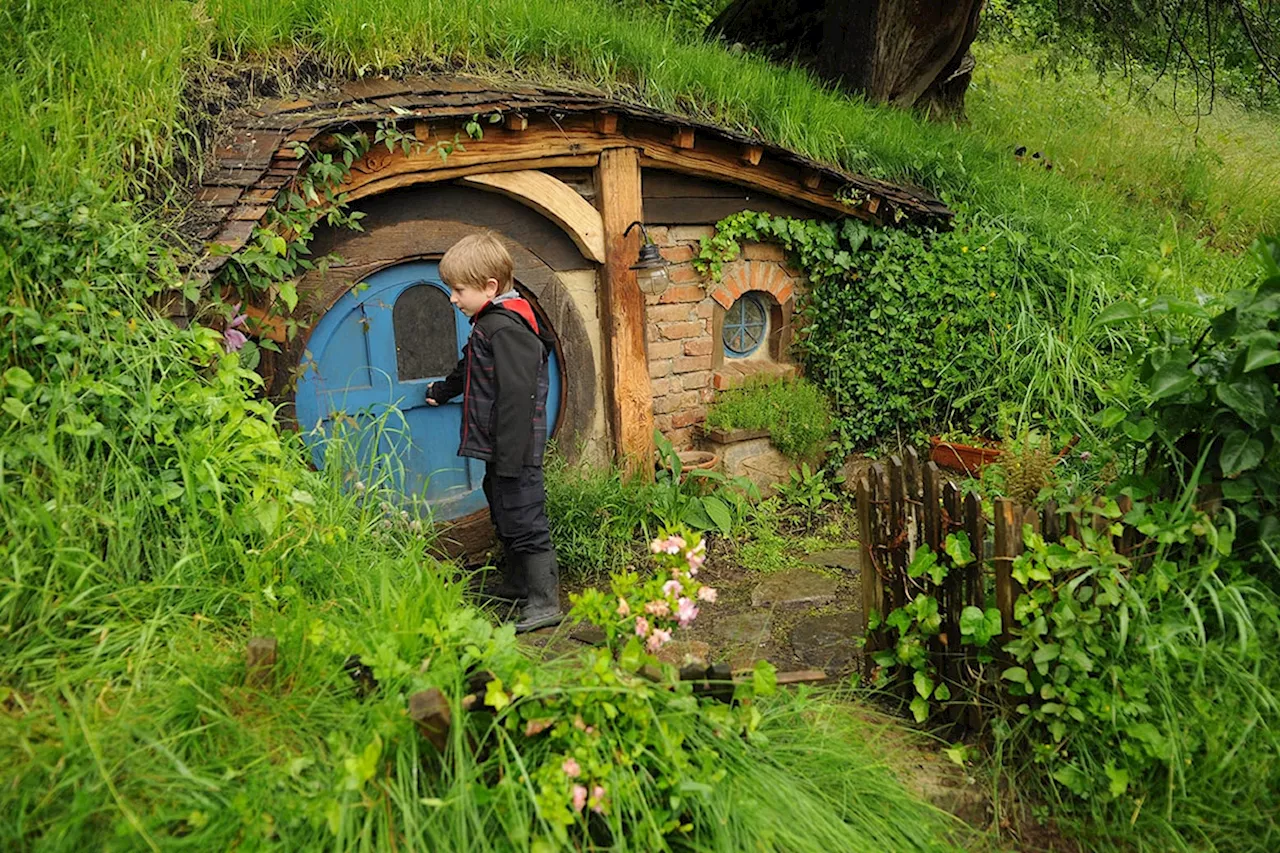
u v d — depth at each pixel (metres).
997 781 2.64
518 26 4.95
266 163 3.52
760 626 3.79
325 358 3.95
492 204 4.30
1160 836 2.49
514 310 3.49
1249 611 2.60
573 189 4.50
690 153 4.78
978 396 5.73
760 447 5.22
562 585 4.20
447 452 4.34
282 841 1.94
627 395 4.77
